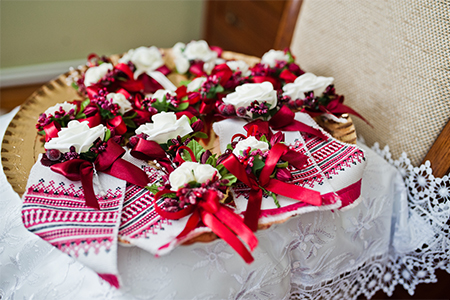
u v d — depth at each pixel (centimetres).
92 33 71
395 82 35
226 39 74
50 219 24
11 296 28
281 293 28
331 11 39
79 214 25
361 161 29
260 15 63
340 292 33
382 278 36
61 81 38
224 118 34
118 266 25
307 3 42
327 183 27
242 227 24
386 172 34
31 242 28
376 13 35
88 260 23
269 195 26
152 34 77
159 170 29
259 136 30
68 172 27
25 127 33
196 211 25
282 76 36
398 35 34
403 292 37
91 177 27
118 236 24
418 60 33
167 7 75
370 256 34
